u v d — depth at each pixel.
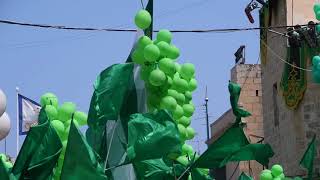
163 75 26.08
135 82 26.30
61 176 22.36
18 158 22.95
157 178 25.80
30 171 22.94
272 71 59.91
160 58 26.67
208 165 26.09
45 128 22.98
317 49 51.84
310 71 52.66
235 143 25.89
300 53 54.09
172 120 24.11
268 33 60.28
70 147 22.30
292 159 55.28
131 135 23.89
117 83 24.78
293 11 57.12
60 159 24.83
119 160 25.72
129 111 25.97
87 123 25.38
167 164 26.75
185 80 28.47
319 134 52.66
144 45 26.28
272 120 60.03
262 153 25.95
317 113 52.97
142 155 23.81
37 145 22.97
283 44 56.50
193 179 26.95
